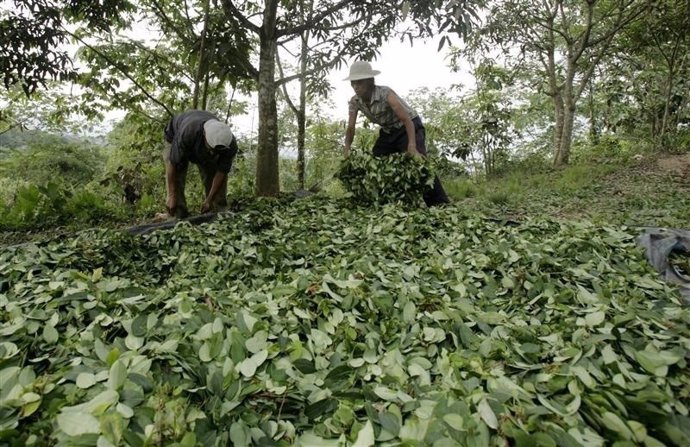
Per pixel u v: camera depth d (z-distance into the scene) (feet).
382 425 4.04
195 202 19.22
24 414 3.94
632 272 8.30
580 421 3.96
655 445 3.64
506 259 8.21
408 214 11.50
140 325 5.68
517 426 3.79
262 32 17.79
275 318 5.97
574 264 8.18
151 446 3.58
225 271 8.46
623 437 3.71
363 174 14.56
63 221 16.35
